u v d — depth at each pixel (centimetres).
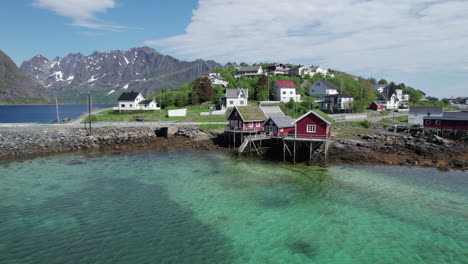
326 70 16362
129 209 2711
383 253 2036
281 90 10400
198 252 2034
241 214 2628
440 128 6694
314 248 2097
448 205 2838
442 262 1939
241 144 5259
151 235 2253
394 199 2984
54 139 5400
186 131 6328
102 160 4556
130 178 3634
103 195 3052
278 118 5331
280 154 4888
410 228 2386
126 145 5697
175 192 3158
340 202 2906
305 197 3033
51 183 3406
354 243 2161
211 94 10844
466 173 3850
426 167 4125
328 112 9219
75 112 18262
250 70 15400
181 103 10512
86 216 2558
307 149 4731
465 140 6119
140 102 10162
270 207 2784
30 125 6288
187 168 4128
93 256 1973
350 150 4762
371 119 8544
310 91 12019
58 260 1925
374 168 4094
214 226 2405
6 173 3781
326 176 3747
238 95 9200
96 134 5947
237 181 3547
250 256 1997
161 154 5031
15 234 2238
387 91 14338
